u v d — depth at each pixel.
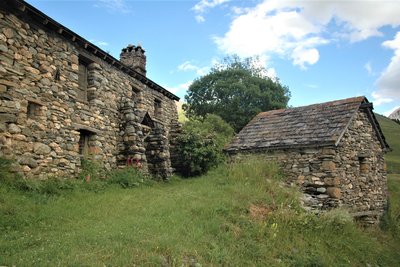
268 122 13.81
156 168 13.45
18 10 8.13
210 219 6.85
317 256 6.65
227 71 31.86
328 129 10.97
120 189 9.89
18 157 7.89
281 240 6.98
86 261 4.04
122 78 13.16
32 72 8.55
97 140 11.16
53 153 9.06
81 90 10.99
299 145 10.86
